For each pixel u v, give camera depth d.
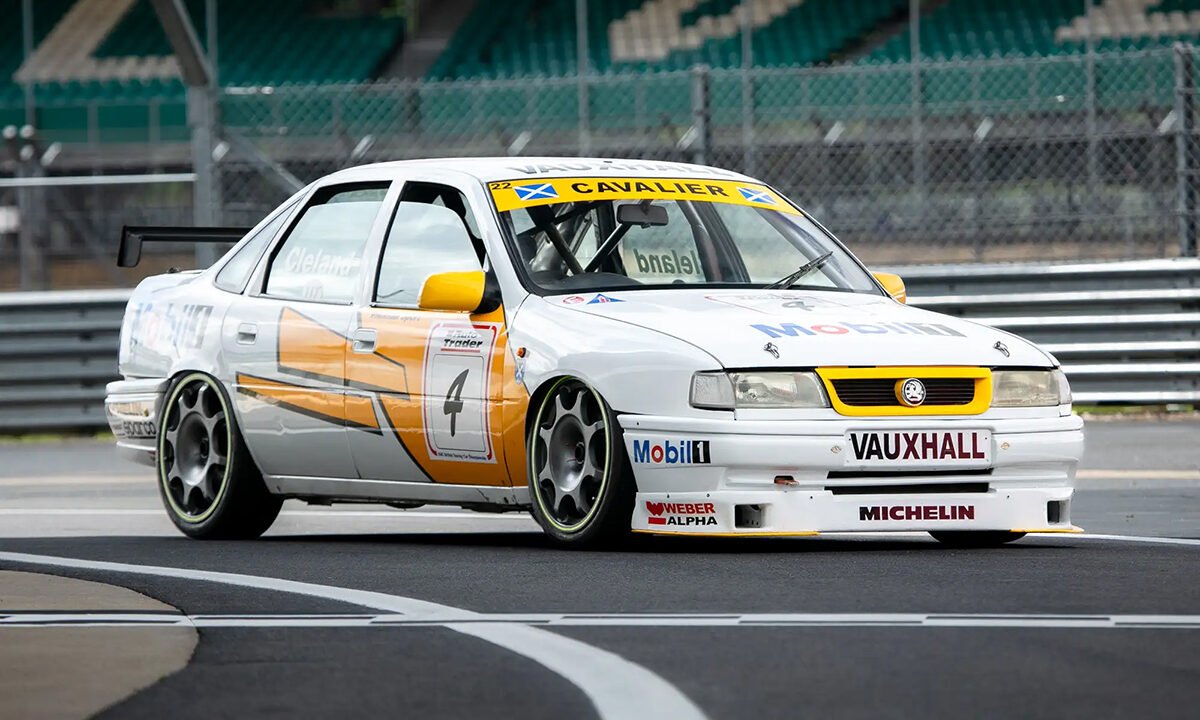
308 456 15.43
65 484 22.23
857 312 13.99
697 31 64.56
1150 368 27.86
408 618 10.09
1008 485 13.33
